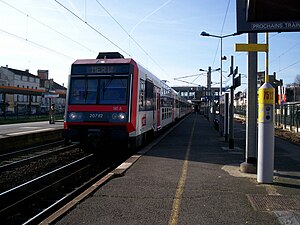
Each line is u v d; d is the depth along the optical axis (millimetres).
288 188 7688
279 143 18719
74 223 5512
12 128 30078
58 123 39688
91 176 11250
